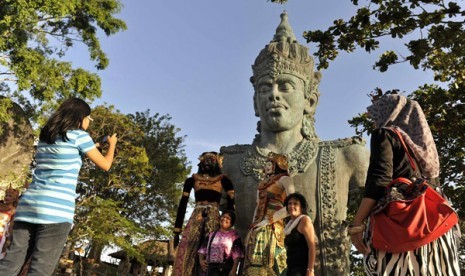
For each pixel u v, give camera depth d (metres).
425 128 2.65
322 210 5.89
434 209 2.39
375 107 2.91
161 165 27.53
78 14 19.67
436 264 2.35
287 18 7.21
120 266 27.17
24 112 19.38
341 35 7.12
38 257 3.11
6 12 16.27
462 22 6.31
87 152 3.48
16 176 19.42
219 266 4.92
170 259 24.53
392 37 6.79
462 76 8.07
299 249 4.20
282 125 6.40
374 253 2.51
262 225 4.83
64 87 17.83
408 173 2.54
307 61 6.76
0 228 6.00
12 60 16.61
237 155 6.72
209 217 5.52
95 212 19.78
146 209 26.78
